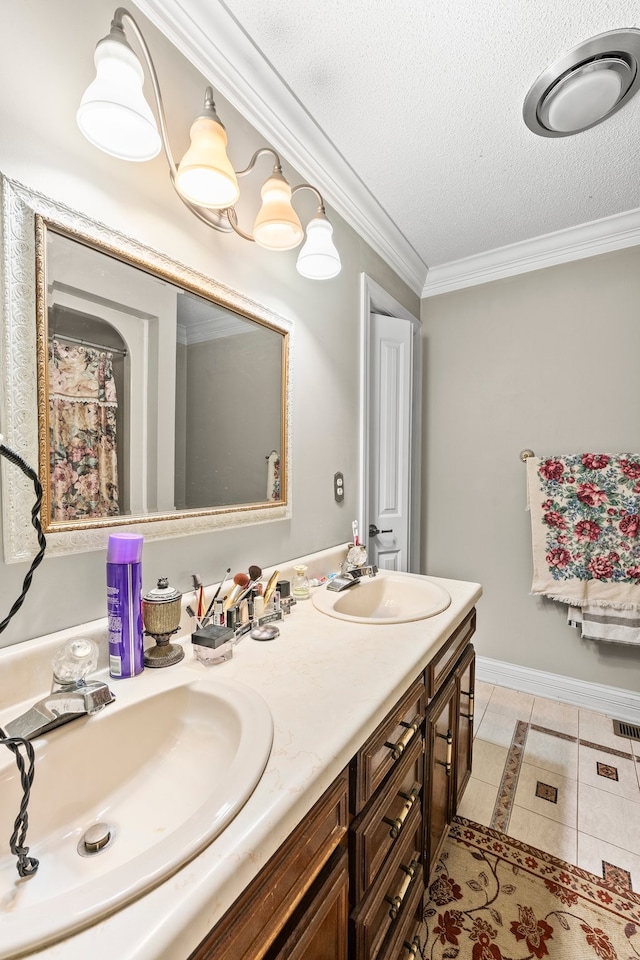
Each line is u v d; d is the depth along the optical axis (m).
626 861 1.27
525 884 1.21
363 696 0.72
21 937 0.33
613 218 1.91
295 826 0.49
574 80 1.20
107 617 0.82
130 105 0.69
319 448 1.55
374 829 0.73
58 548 0.76
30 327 0.71
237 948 0.43
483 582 2.37
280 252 1.32
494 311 2.30
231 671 0.81
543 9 1.02
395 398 2.14
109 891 0.37
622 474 1.94
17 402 0.70
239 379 1.17
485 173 1.61
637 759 1.73
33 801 0.55
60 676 0.67
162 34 0.94
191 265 1.01
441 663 1.11
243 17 1.02
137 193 0.88
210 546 1.08
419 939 1.06
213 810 0.47
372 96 1.26
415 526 2.35
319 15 1.02
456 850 1.32
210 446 1.09
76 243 0.78
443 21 1.04
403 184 1.66
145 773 0.66
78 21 0.77
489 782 1.61
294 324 1.39
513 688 2.28
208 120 0.86
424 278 2.43
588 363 2.08
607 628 1.96
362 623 1.07
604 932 1.07
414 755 0.93
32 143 0.71
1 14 0.67
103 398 0.84
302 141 1.38
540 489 2.11
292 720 0.65
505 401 2.29
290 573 1.31
